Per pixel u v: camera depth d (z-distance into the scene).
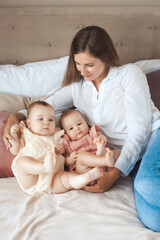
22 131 1.24
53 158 1.14
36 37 1.70
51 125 1.24
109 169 1.21
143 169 0.98
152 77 1.49
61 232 0.93
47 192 1.15
